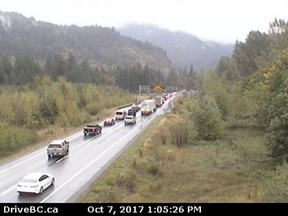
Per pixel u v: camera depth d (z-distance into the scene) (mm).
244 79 88812
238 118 71625
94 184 31281
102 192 29172
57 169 37438
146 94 190375
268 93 60500
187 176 36000
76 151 46938
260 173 36750
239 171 38062
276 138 40594
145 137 54938
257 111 63562
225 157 44875
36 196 28547
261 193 28672
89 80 174750
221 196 29156
